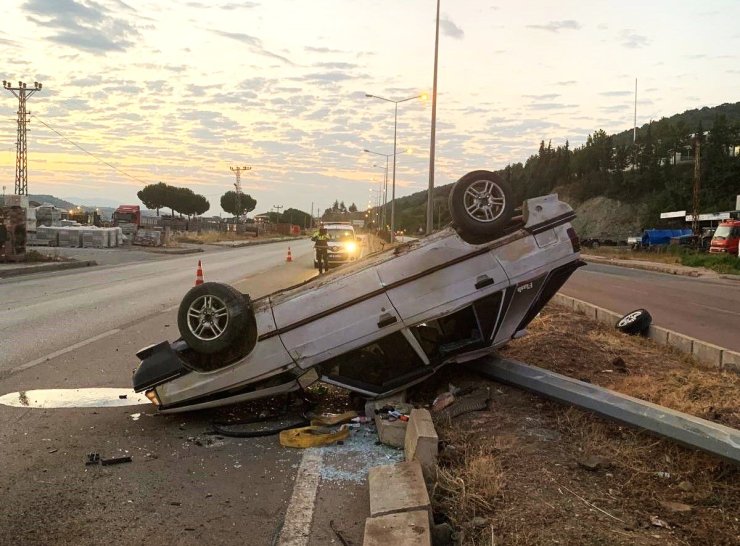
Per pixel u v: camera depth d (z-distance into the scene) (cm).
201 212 11225
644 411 446
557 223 561
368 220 12794
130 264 2614
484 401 541
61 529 343
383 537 304
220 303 525
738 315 1305
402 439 480
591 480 386
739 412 505
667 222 6481
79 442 484
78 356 782
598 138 9425
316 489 402
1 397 600
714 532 321
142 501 381
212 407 552
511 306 551
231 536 340
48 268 2186
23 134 5222
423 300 530
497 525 327
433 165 2638
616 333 905
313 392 626
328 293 534
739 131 7938
